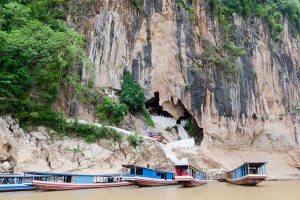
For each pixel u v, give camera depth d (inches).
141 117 1732.3
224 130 1947.6
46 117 1246.9
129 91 1724.9
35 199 773.3
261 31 2380.7
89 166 1250.6
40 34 1321.4
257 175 1159.0
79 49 1430.9
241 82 2098.9
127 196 836.6
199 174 1305.4
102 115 1504.7
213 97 1961.1
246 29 2300.7
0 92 1180.5
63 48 1354.6
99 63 1660.9
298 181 1718.8
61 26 1529.3
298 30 2701.8
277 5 2625.5
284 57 2456.9
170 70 1929.1
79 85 1443.2
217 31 2185.0
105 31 1721.2
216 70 2026.3
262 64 2281.0
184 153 1621.6
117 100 1659.7
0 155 1098.1
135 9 1907.0
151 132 1664.6
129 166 1139.9
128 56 1815.9
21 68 1234.6
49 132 1246.9
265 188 1116.5
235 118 2010.3
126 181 1160.2
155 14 1975.9
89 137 1310.3
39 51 1286.9
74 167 1216.2
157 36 1953.7
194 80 1948.8
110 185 1117.7
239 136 2010.3
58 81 1326.3
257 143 2081.7
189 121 1975.9
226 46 2151.8
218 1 2250.2
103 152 1304.1
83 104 1467.8
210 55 2038.6
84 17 1683.1
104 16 1744.6
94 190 1010.7
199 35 2080.5
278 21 2544.3
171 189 1044.5
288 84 2390.5
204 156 1723.7
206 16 2158.0
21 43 1217.4
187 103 1916.8
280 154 2105.1
